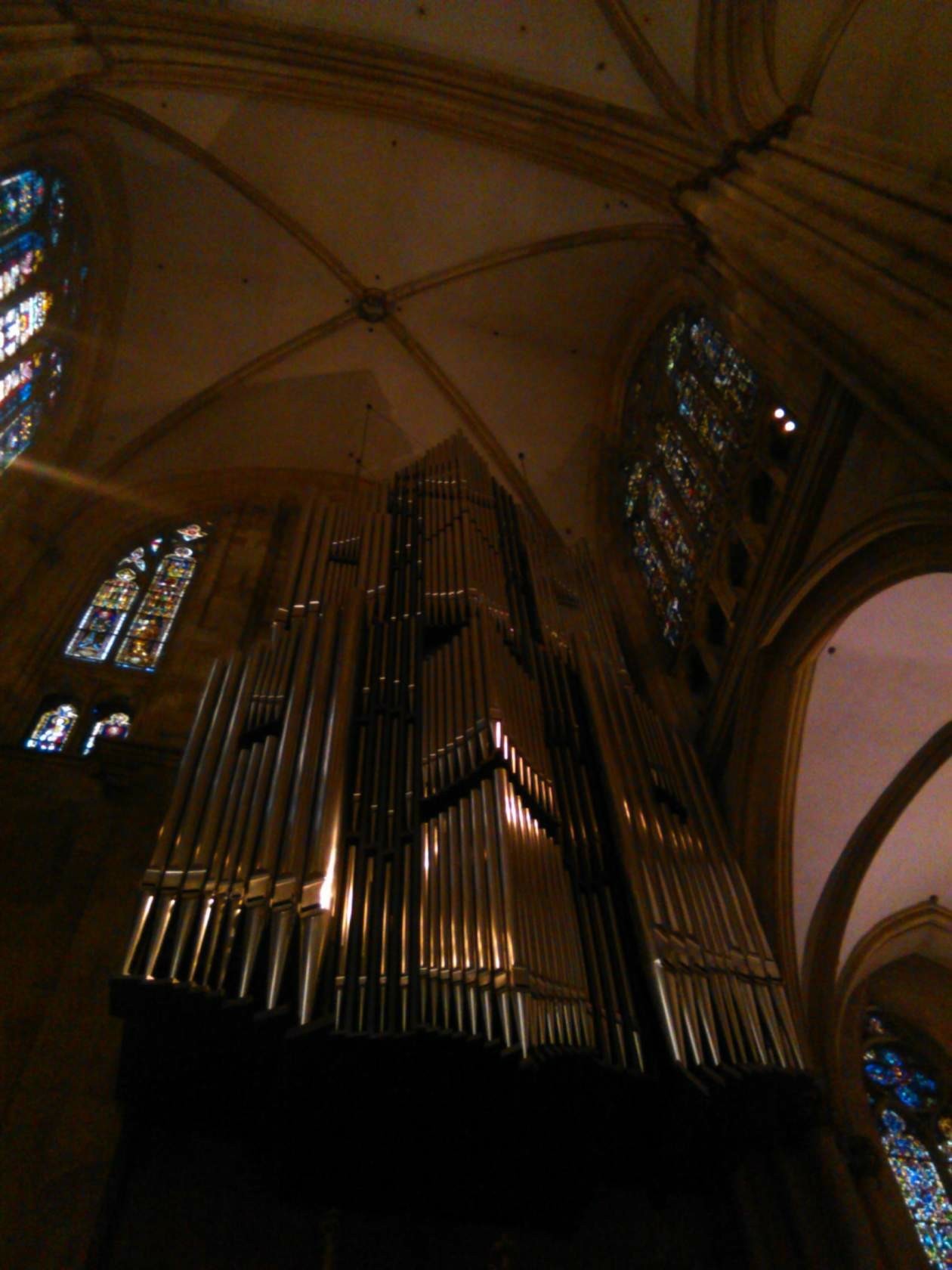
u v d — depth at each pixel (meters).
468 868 6.68
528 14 12.22
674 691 11.21
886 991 11.28
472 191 14.07
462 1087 5.95
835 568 8.15
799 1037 7.84
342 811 6.91
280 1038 5.70
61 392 13.78
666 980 6.73
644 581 13.23
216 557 13.61
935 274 6.42
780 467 9.53
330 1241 6.35
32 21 9.14
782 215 8.53
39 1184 6.46
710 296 11.06
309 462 15.98
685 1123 6.55
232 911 6.05
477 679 8.45
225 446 15.43
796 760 9.05
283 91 12.51
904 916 10.84
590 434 16.03
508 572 11.53
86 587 12.66
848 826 9.75
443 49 12.57
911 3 9.98
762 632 8.99
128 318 14.57
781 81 10.95
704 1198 7.71
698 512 11.66
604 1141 6.70
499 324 15.82
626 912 7.41
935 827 9.85
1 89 8.61
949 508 6.21
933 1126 10.07
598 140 12.08
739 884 8.38
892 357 6.15
